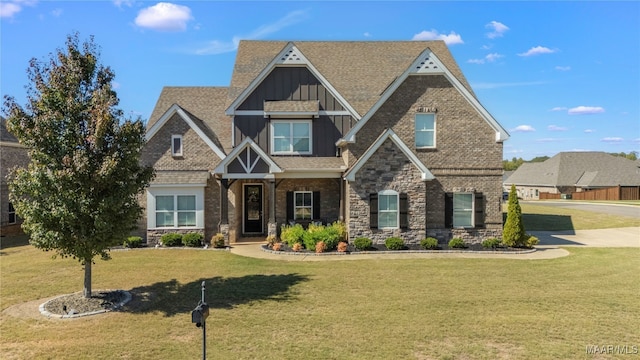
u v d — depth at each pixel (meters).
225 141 23.72
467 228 20.59
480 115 20.86
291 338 9.00
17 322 10.14
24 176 10.81
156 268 15.59
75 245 10.87
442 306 11.07
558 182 67.69
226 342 8.81
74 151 10.72
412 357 8.09
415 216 19.75
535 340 8.87
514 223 19.47
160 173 21.33
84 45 11.41
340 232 19.77
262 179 22.50
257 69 25.39
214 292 12.43
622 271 15.03
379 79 24.83
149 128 23.23
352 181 19.58
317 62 26.03
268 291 12.48
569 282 13.51
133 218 11.77
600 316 10.30
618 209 38.19
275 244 19.12
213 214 21.88
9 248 21.70
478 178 20.73
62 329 9.64
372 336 9.09
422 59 20.84
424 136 20.92
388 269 15.28
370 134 20.81
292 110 21.80
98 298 11.75
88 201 10.70
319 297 11.88
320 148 22.44
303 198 22.97
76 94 11.14
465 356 8.12
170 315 10.52
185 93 27.14
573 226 29.09
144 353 8.33
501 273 14.70
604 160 69.75
